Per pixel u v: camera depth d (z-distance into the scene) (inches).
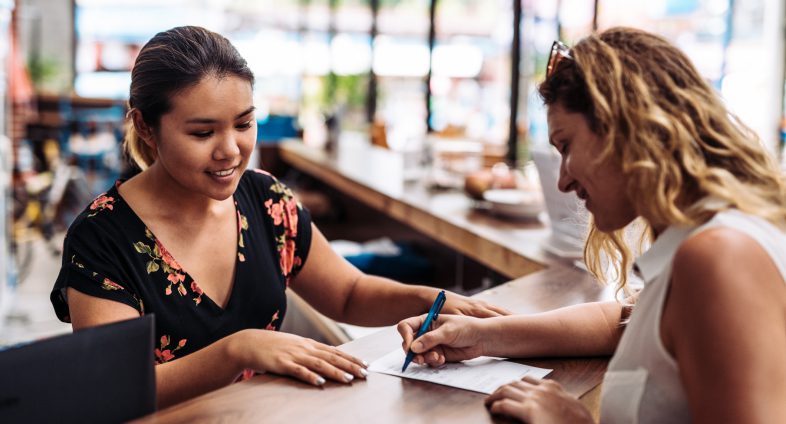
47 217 253.8
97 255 57.3
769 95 185.8
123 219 59.5
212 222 63.4
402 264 131.6
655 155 38.1
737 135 39.4
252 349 50.7
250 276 65.4
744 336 34.7
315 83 344.8
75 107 345.7
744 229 36.8
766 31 186.4
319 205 181.3
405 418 42.8
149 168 62.1
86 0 408.2
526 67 173.9
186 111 55.4
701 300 35.8
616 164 39.9
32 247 244.7
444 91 324.2
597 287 72.6
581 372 51.5
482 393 46.7
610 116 38.9
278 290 68.0
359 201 174.1
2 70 178.5
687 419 39.1
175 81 54.9
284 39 389.1
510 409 42.3
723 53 195.8
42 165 307.9
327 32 332.2
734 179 38.2
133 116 59.2
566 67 41.9
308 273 72.7
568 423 41.3
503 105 316.2
